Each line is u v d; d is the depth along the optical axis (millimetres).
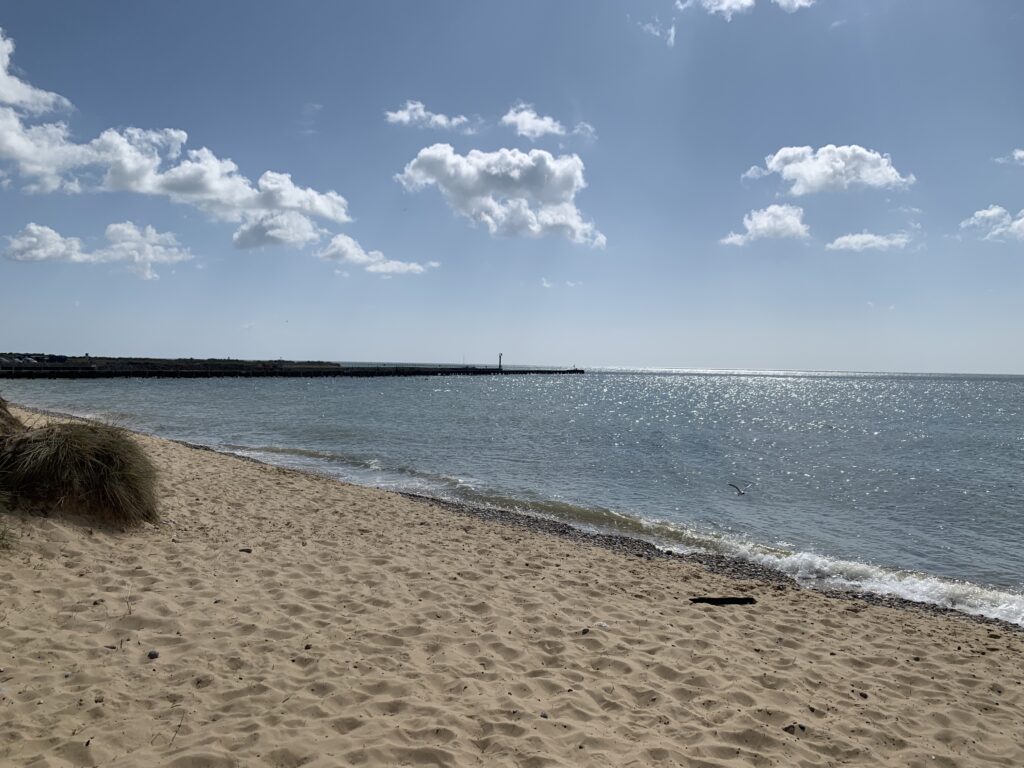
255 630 5145
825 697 4926
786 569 9469
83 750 3363
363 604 5980
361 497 11688
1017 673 5691
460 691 4465
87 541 6656
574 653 5340
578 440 26172
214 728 3721
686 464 20547
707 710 4527
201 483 10750
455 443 23891
